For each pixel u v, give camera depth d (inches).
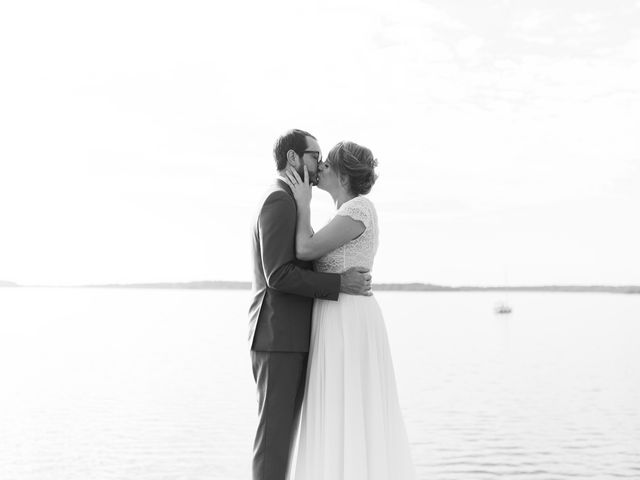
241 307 7180.1
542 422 1194.6
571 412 1299.2
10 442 1037.2
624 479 820.0
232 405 1373.0
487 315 5698.8
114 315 5684.1
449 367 2054.6
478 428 1144.2
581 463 903.1
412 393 1544.0
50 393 1552.7
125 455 945.5
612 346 2795.3
